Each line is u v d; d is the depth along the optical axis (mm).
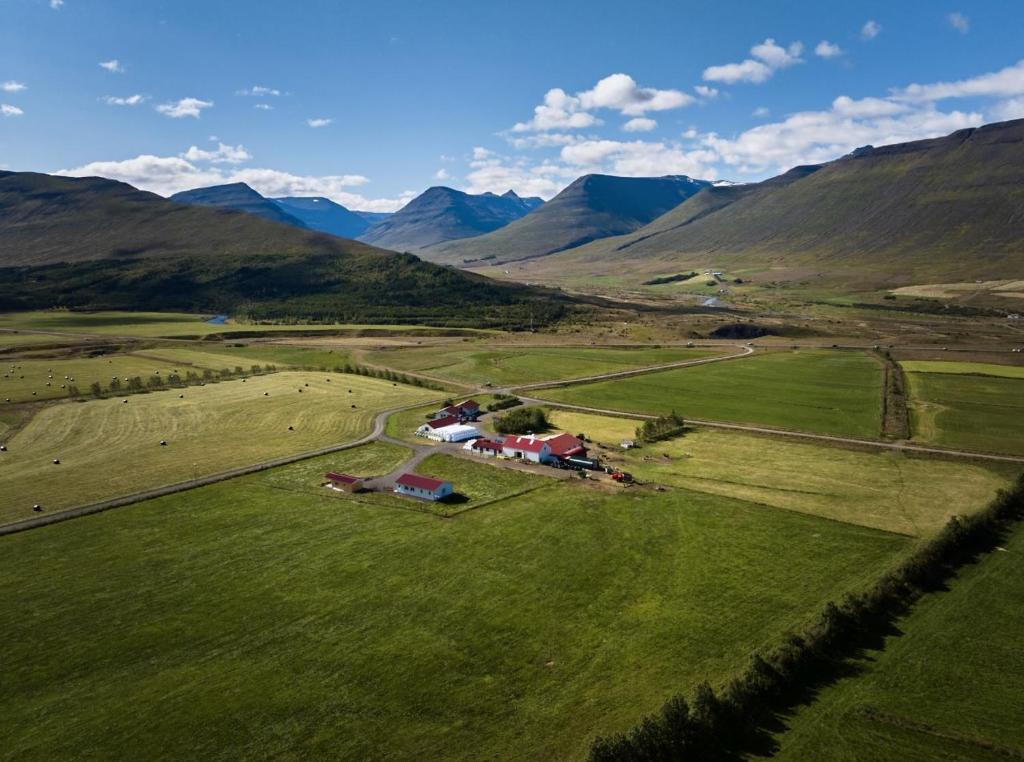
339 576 76500
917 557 75750
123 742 50812
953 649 62125
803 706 55062
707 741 50312
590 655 61406
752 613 68312
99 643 63375
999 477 109875
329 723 52812
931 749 50250
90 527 89812
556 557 81188
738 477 110750
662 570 77688
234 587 74000
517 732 51719
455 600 71188
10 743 50656
